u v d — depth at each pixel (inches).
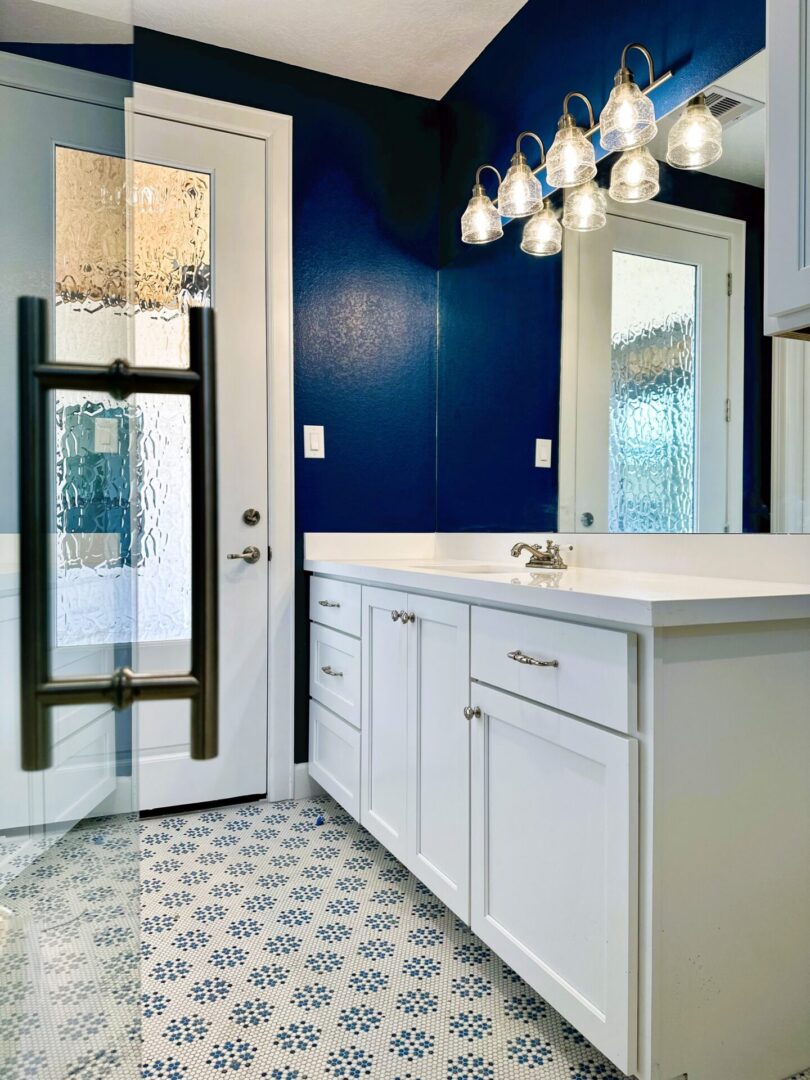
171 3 86.7
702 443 64.3
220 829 90.0
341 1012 55.2
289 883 75.7
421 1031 53.2
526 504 89.7
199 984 58.6
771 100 45.8
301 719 102.2
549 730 50.7
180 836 87.7
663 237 68.8
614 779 44.5
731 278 61.4
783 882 48.4
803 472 55.5
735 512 61.1
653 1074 43.3
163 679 21.7
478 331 100.6
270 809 97.1
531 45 88.0
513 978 59.6
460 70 102.7
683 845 44.3
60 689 23.1
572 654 48.8
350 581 87.1
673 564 67.8
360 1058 50.5
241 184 97.6
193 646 21.4
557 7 83.5
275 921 68.1
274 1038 52.4
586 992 47.1
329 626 94.2
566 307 82.7
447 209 108.9
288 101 100.3
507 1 87.9
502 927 56.4
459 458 104.9
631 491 72.9
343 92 104.1
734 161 61.4
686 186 66.2
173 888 74.5
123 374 21.6
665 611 42.3
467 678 61.5
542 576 70.0
